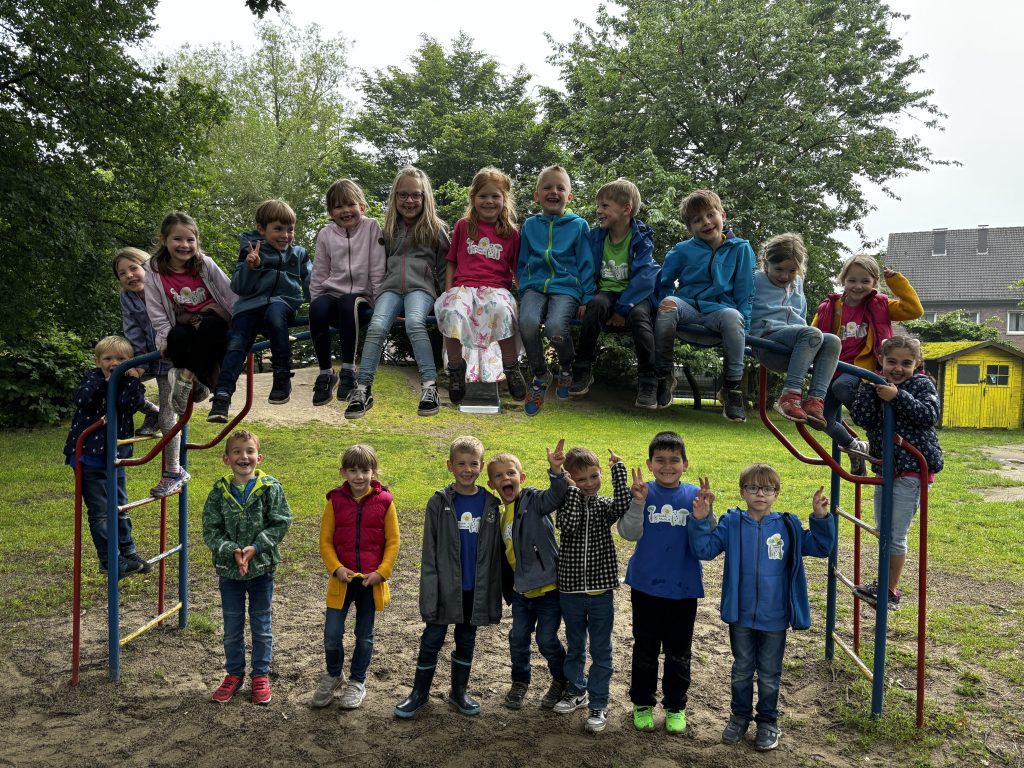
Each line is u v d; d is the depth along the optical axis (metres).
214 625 5.42
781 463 13.27
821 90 22.78
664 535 4.01
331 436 15.02
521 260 4.33
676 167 23.52
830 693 4.56
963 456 15.60
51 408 14.40
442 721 4.09
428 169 30.36
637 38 23.97
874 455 4.57
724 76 22.95
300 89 31.30
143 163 14.03
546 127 29.14
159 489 5.08
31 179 11.80
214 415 3.86
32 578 6.41
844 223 23.42
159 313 4.28
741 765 3.69
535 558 4.08
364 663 4.29
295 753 3.75
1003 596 6.27
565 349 4.08
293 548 7.53
